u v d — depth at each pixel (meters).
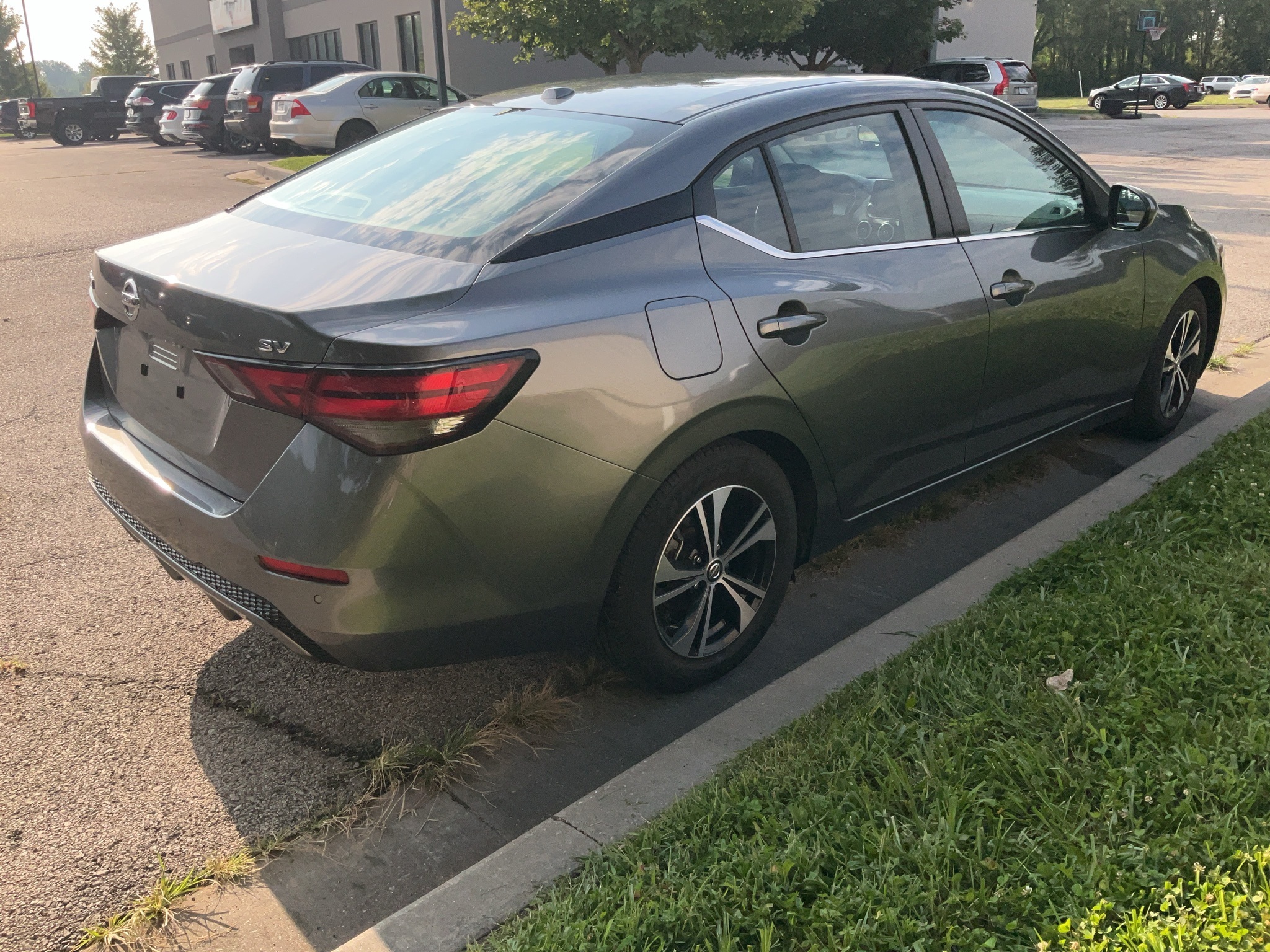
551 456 2.50
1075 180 4.15
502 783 2.79
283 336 2.35
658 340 2.67
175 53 40.06
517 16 16.78
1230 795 2.23
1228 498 3.80
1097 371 4.25
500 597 2.56
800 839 2.26
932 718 2.69
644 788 2.56
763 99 3.21
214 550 2.58
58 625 3.57
